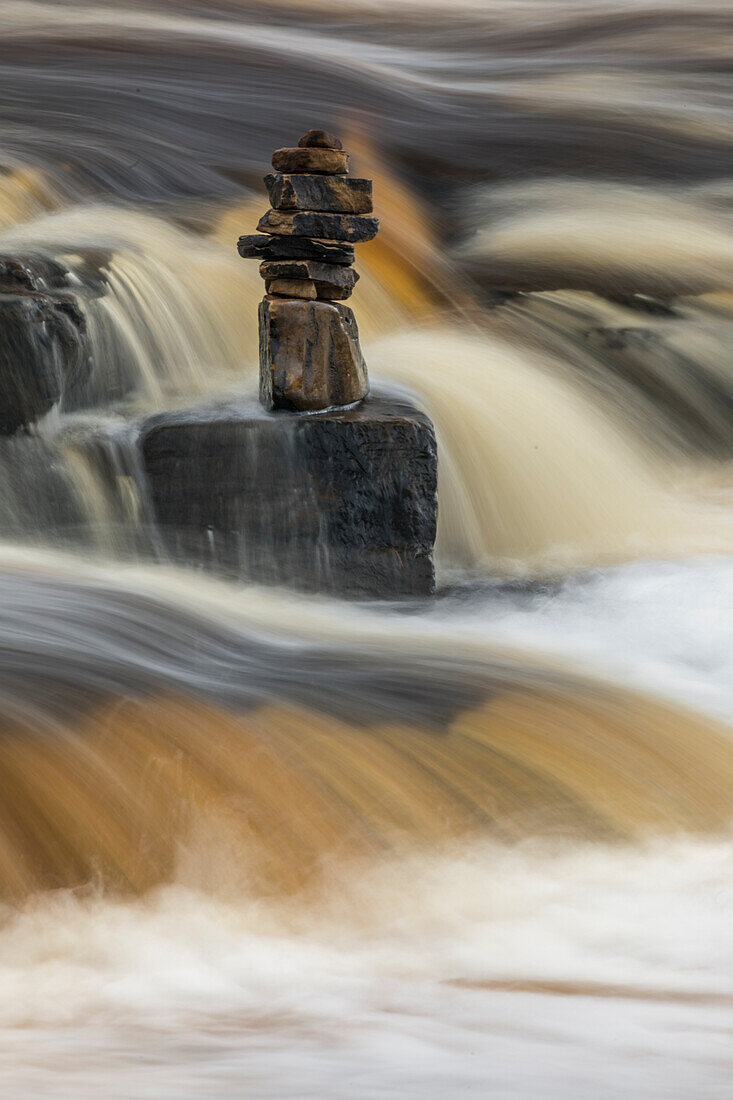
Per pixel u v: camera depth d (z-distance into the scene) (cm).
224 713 2478
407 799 2356
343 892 2175
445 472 4594
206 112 8888
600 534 4881
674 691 3114
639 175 8975
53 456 3959
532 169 9019
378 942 2031
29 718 2278
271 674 2816
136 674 2617
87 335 4384
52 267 4569
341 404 4144
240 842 2195
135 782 2214
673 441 5925
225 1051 1642
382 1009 1777
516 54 12875
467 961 1959
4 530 3894
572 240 7512
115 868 2089
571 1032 1689
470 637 3494
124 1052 1641
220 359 5034
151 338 4769
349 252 4159
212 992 1853
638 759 2628
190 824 2195
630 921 2095
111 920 2038
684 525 5050
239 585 3953
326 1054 1627
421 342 5722
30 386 4003
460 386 4938
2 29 11244
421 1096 1490
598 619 3788
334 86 10356
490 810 2388
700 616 3744
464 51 13062
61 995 1841
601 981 1875
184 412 4200
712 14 14038
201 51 10944
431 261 6931
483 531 4659
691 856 2364
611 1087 1522
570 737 2645
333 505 3972
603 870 2284
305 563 3978
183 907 2092
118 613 3091
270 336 4059
